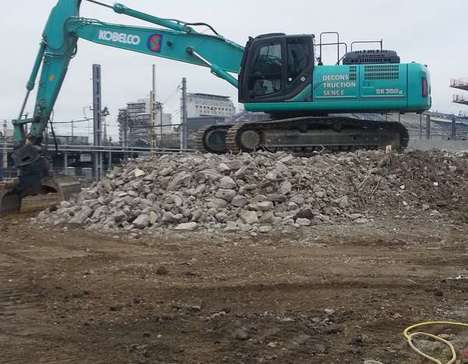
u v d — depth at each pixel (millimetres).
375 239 10930
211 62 17375
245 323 6031
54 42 16891
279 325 5965
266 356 5117
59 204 15117
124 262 9289
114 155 33781
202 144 17938
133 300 7016
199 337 5641
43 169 16516
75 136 32688
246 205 12383
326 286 7594
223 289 7449
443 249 10180
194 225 11820
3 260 9781
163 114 48000
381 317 6273
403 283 7738
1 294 7422
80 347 5414
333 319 6199
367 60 17062
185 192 12945
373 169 14469
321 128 16953
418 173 14641
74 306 6816
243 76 16719
